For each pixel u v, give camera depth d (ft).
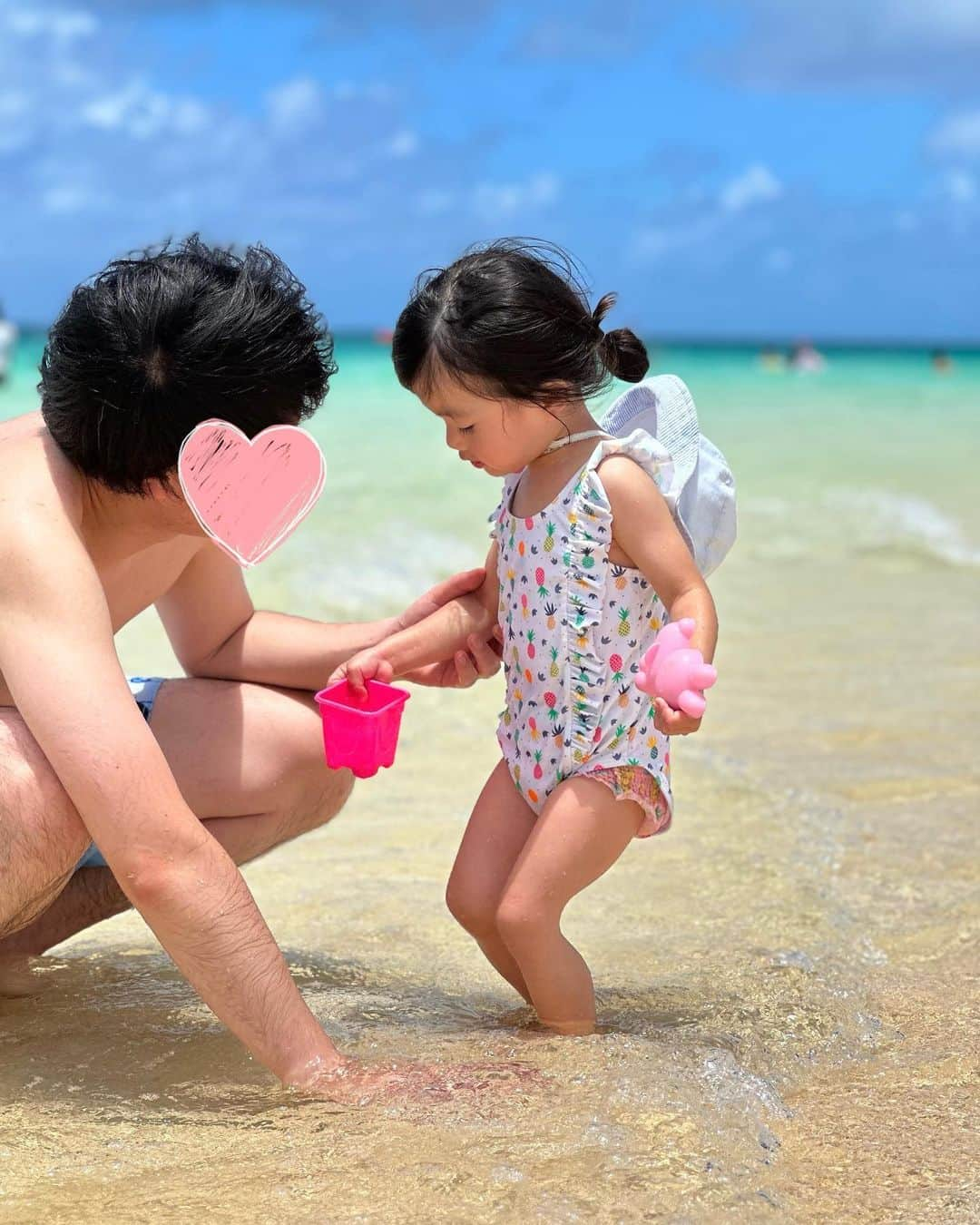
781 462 41.01
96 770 6.14
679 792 11.94
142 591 7.82
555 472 8.03
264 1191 5.45
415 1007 7.80
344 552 21.66
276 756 8.13
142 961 8.49
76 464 6.79
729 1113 6.19
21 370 76.07
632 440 7.83
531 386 7.77
